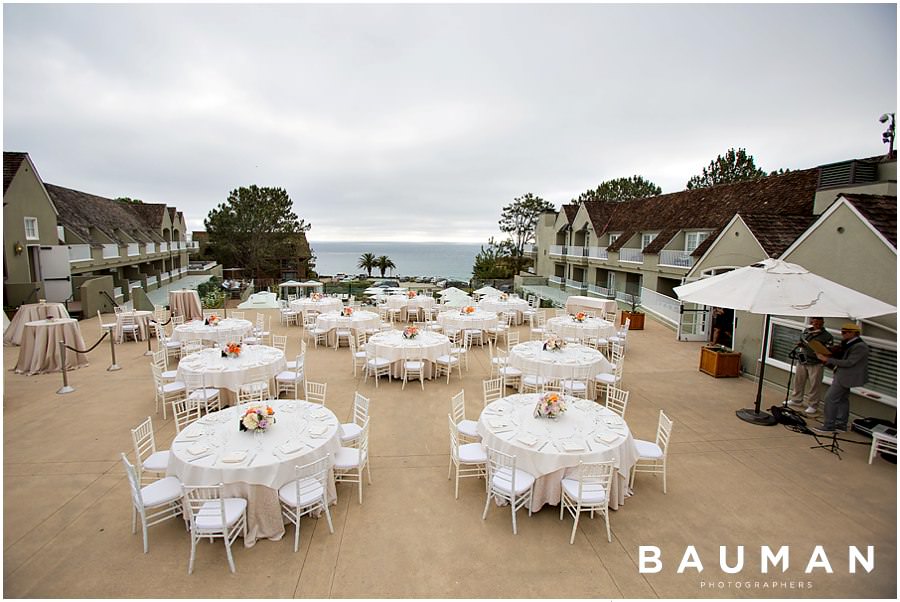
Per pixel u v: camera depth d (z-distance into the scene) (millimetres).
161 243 40531
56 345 12625
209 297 27406
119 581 5055
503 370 11117
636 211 31922
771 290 8398
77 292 22719
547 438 6512
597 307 19391
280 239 48250
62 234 25469
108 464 7629
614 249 30266
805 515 6426
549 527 6102
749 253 13992
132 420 9445
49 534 5816
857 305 7980
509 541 5812
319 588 5012
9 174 20828
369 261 73562
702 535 5973
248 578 5137
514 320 20453
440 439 8766
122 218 37344
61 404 10273
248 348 11352
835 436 8320
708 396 11281
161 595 4871
